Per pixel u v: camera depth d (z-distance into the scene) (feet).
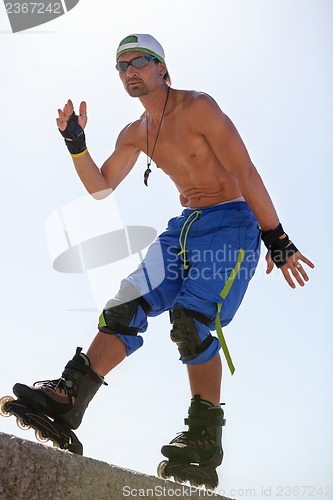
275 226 24.17
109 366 22.65
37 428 21.25
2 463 15.89
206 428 23.20
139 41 24.48
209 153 24.66
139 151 26.43
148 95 24.76
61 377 21.91
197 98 24.52
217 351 23.75
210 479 22.98
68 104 24.43
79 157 24.88
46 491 16.52
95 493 17.44
